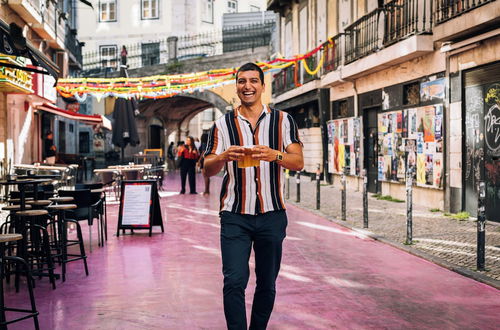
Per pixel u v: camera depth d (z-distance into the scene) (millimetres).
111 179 16875
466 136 11688
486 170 10883
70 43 26359
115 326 4645
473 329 4559
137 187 9883
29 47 8305
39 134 22453
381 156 16484
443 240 8531
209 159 3715
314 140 24109
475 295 5570
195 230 10312
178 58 38188
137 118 41781
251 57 33031
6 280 6363
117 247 8555
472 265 6734
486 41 10789
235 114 3854
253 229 3719
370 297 5512
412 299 5438
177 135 48844
